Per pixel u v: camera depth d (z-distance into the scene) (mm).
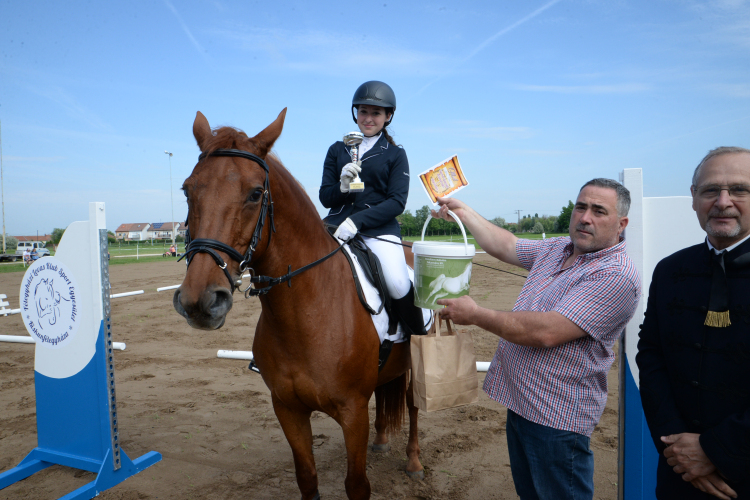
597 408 1828
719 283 1392
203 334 7277
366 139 2859
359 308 2281
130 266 20797
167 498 2799
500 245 2379
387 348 2480
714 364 1377
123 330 7570
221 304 1595
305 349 2100
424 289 2111
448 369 2199
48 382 3176
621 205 1792
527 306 2018
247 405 4336
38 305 3172
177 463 3246
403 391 3057
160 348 6434
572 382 1799
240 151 1746
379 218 2586
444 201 2422
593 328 1706
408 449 3074
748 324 1326
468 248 2055
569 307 1707
